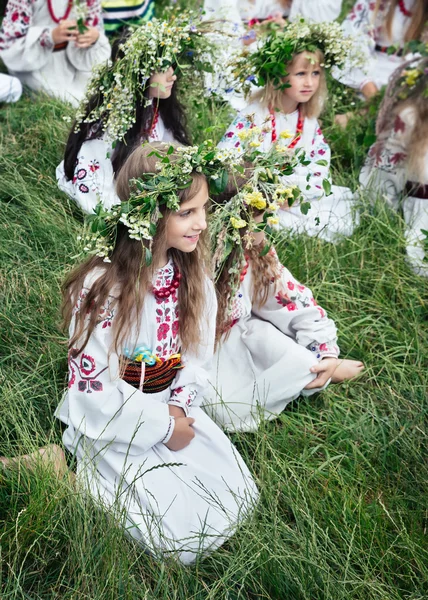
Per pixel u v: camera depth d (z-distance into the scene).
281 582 2.32
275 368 2.93
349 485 2.70
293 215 3.91
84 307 2.39
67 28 4.77
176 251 2.52
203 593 2.35
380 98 4.66
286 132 2.82
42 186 3.99
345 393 3.11
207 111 4.48
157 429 2.51
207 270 2.62
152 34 3.40
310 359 2.95
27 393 2.88
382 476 2.77
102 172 3.73
